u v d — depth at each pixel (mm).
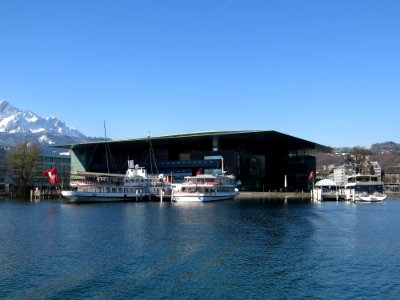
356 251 44219
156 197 137000
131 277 34062
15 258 40656
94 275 34625
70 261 39312
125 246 46438
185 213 86938
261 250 44375
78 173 122562
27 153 175375
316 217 78188
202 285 32156
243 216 79875
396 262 39375
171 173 175375
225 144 196125
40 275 34688
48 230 59906
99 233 56438
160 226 63750
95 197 124625
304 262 39188
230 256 41438
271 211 92062
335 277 34375
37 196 150875
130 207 105875
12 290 30984
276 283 32719
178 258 40406
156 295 29969
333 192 157750
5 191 183250
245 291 30875
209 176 131500
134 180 136750
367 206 110250
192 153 187750
